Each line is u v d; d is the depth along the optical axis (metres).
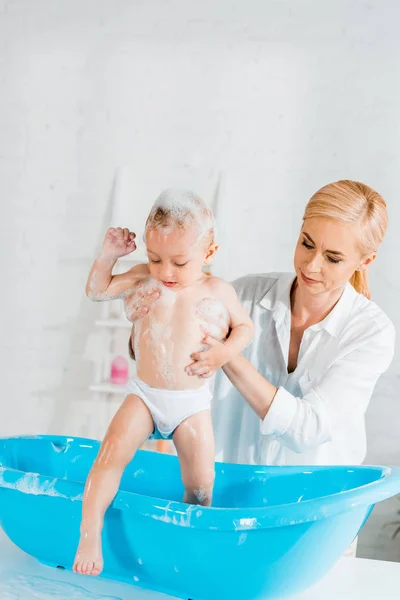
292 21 2.56
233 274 2.59
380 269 2.50
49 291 2.75
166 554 0.85
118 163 2.69
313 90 2.55
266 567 0.83
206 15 2.62
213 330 1.00
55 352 2.74
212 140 2.62
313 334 1.31
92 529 0.86
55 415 2.74
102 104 2.70
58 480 0.91
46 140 2.75
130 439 0.95
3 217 2.78
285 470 1.06
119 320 2.63
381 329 1.28
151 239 0.95
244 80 2.60
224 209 2.57
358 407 1.27
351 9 2.52
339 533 0.87
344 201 1.16
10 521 0.96
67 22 2.73
